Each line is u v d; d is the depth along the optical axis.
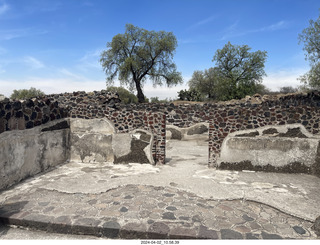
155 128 5.18
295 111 4.48
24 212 2.86
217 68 23.38
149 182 3.94
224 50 22.52
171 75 25.02
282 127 4.54
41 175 4.35
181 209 2.95
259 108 4.61
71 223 2.61
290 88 20.28
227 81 21.48
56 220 2.67
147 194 3.43
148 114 5.17
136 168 4.86
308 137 4.43
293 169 4.49
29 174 4.22
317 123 4.39
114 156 5.26
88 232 2.57
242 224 2.62
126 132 5.23
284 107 4.52
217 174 4.44
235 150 4.72
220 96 23.42
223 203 3.15
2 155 3.56
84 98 10.21
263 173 4.50
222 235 2.40
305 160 4.44
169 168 4.89
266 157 4.59
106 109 5.32
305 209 2.95
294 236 2.41
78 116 5.46
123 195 3.39
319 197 3.34
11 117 3.76
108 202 3.15
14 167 3.83
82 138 5.41
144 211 2.89
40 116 4.54
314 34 15.72
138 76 24.95
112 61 24.20
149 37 24.02
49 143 4.80
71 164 5.19
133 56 23.78
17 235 2.59
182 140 9.88
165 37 23.69
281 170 4.53
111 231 2.53
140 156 5.21
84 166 5.02
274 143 4.55
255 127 4.63
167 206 3.03
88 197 3.32
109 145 5.29
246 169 4.68
